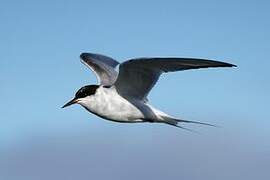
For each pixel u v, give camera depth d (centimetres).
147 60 1448
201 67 1420
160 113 1562
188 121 1551
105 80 1647
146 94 1544
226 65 1382
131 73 1503
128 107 1553
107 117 1573
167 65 1470
